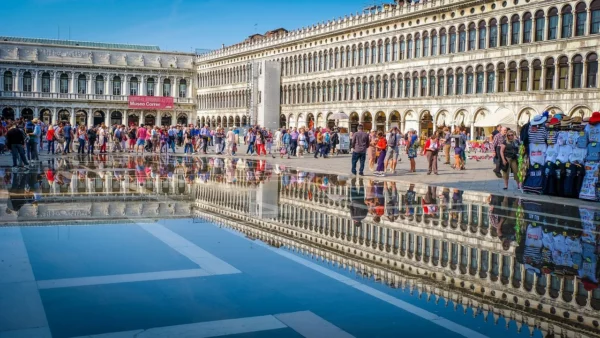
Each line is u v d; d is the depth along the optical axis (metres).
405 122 78.00
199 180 25.94
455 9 70.06
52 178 25.36
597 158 20.22
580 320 7.34
